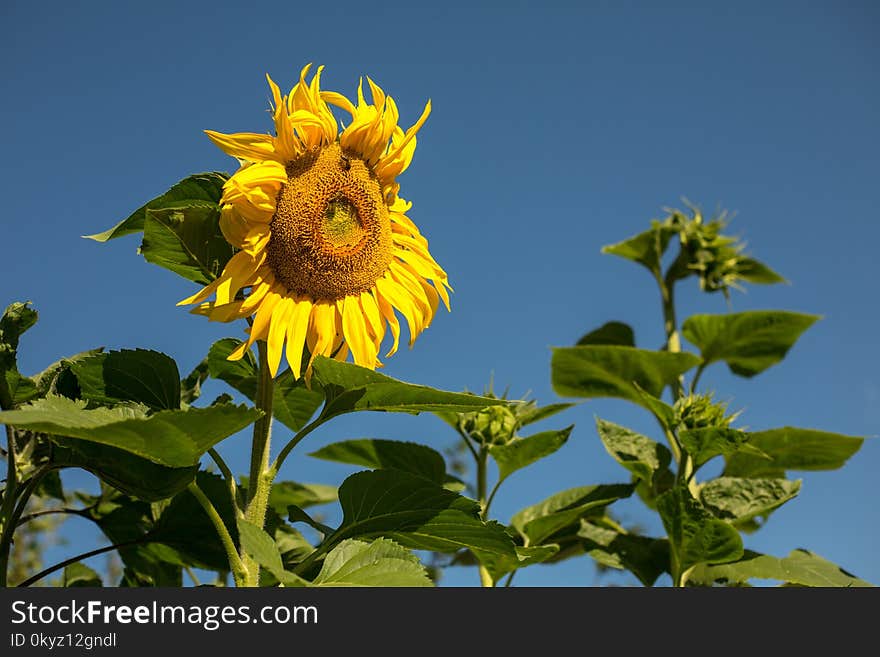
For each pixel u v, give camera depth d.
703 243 2.25
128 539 1.75
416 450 1.99
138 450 1.50
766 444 2.07
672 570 1.93
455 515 1.64
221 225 1.58
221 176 1.61
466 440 1.99
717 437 1.94
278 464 1.60
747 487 2.01
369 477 1.63
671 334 2.28
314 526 1.70
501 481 1.97
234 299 1.60
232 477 1.59
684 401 2.01
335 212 1.61
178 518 1.68
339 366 1.57
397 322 1.64
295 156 1.60
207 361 1.76
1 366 1.59
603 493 2.04
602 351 2.10
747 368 2.20
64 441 1.57
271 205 1.58
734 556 1.89
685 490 1.88
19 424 1.43
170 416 1.48
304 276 1.60
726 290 2.28
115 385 1.63
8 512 1.60
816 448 2.05
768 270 2.32
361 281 1.62
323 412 1.61
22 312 1.61
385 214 1.64
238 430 1.51
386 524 1.65
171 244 1.61
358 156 1.64
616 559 2.00
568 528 2.04
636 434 2.09
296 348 1.59
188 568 1.83
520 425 2.01
